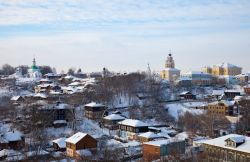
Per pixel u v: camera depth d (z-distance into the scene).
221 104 182.62
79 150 115.75
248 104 186.62
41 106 170.88
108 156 112.69
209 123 153.75
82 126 161.50
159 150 108.88
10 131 139.00
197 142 122.00
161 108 195.00
